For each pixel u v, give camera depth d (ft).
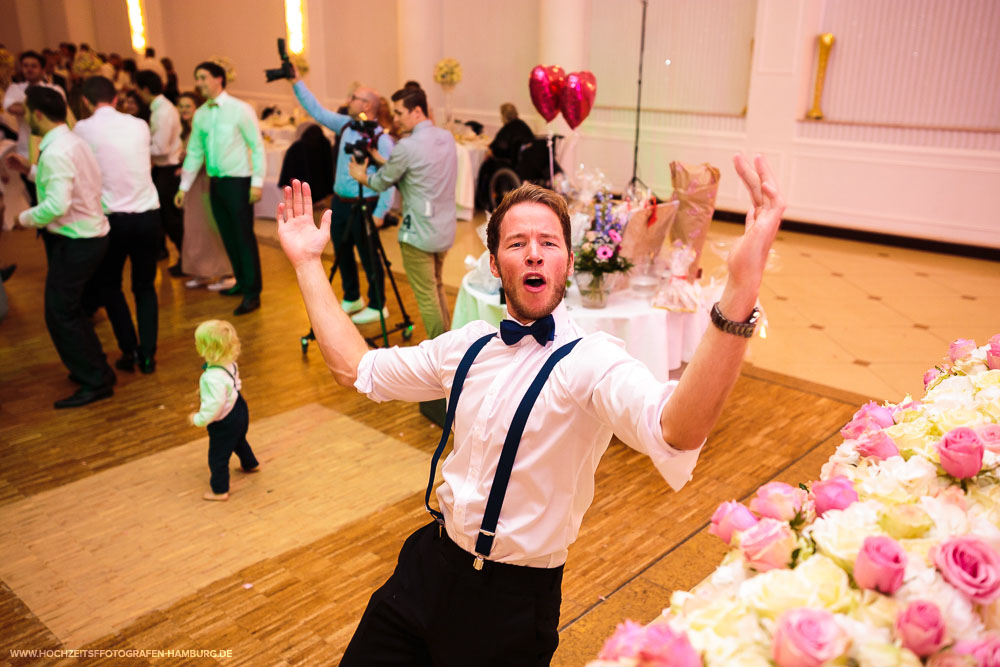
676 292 12.94
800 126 27.73
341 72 42.01
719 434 13.85
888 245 26.68
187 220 21.44
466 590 5.19
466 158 29.32
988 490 4.14
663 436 3.95
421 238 15.31
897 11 25.27
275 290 21.71
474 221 29.91
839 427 14.10
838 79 26.94
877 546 3.26
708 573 10.07
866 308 20.42
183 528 11.11
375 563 10.34
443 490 5.33
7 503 11.73
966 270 23.81
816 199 27.96
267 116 37.55
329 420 14.43
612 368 4.51
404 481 12.39
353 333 5.74
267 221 29.60
